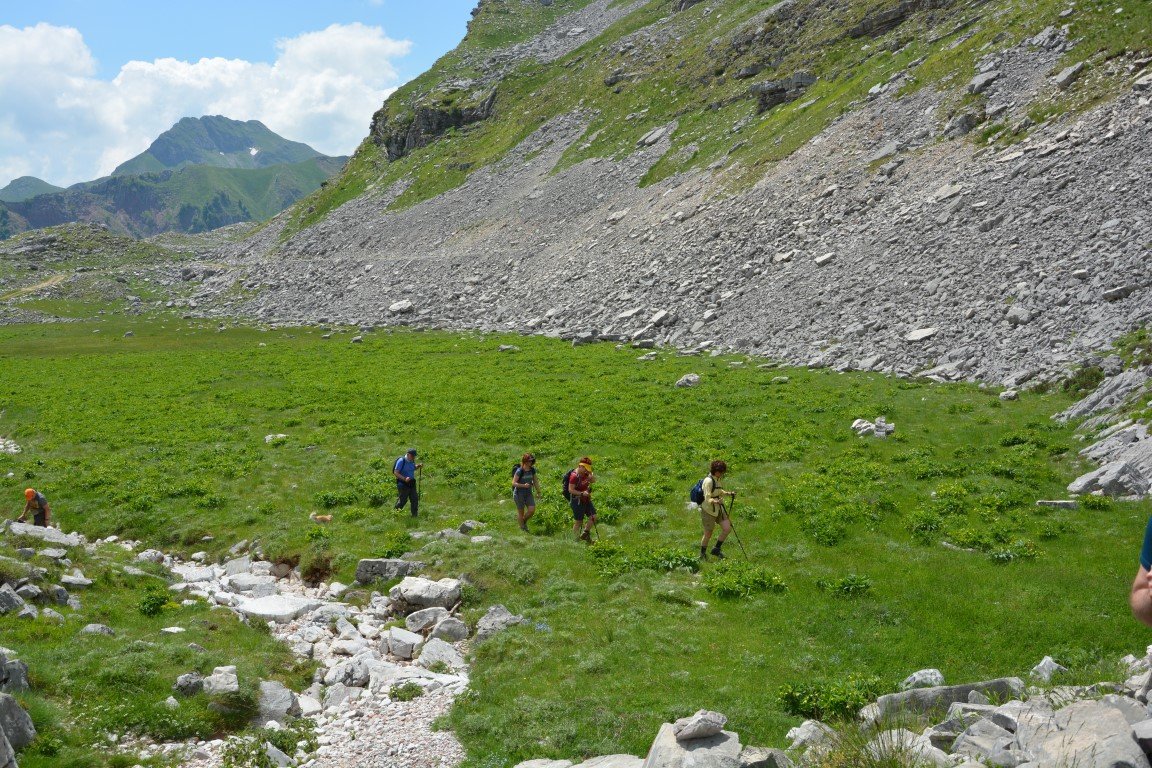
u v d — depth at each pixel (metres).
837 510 23.45
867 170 65.44
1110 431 26.89
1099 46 58.38
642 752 11.93
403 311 88.81
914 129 66.69
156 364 65.62
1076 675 11.79
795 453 30.45
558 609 18.34
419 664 16.64
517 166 131.50
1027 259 43.03
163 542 26.03
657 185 94.75
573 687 14.48
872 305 48.38
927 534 21.48
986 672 14.26
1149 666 10.64
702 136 102.06
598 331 65.06
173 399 50.16
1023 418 31.42
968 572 18.69
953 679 14.12
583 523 24.47
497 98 164.50
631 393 43.66
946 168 57.75
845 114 77.62
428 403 44.78
